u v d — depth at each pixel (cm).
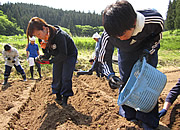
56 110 328
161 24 204
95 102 351
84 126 274
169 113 313
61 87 372
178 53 1277
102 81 589
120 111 283
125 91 238
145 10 206
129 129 244
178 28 4216
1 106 399
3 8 9856
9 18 8575
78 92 446
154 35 213
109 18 164
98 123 279
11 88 548
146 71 205
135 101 214
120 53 255
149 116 239
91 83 593
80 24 11644
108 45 236
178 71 734
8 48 594
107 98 375
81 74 701
